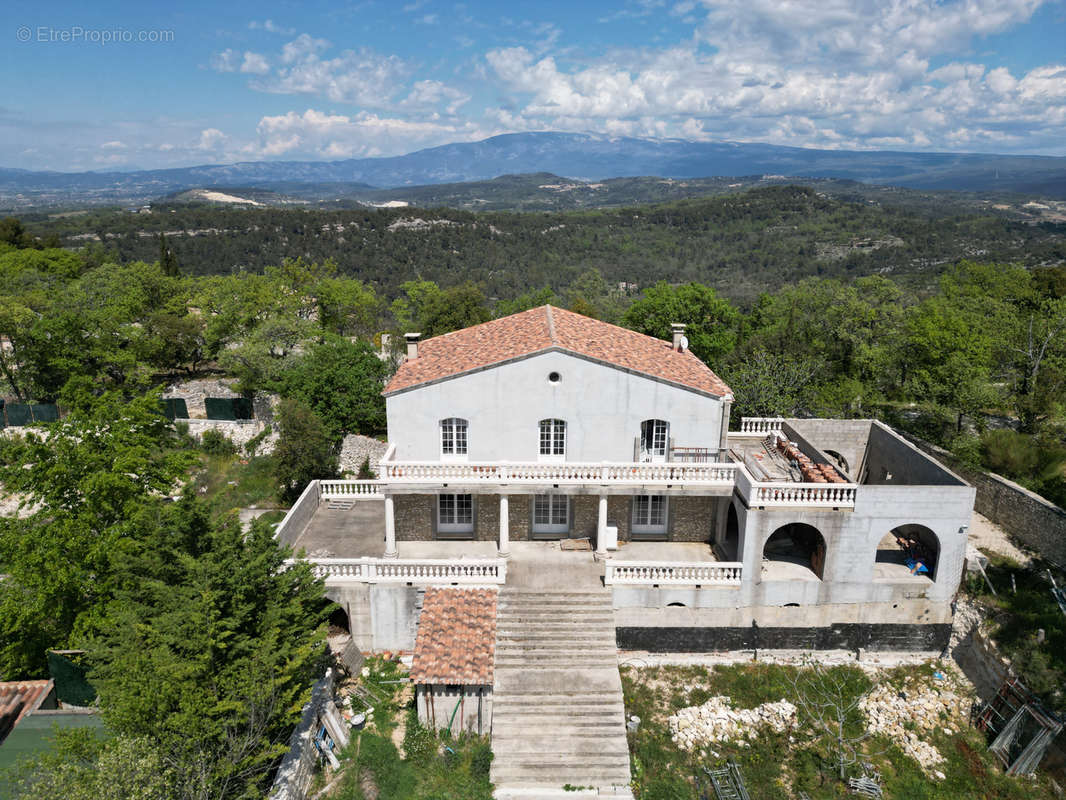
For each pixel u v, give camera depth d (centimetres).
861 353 5128
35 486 2925
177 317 6394
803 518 2672
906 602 2775
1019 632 2592
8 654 2856
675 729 2475
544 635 2592
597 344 3005
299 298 7325
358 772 2219
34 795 1608
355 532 3198
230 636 1975
